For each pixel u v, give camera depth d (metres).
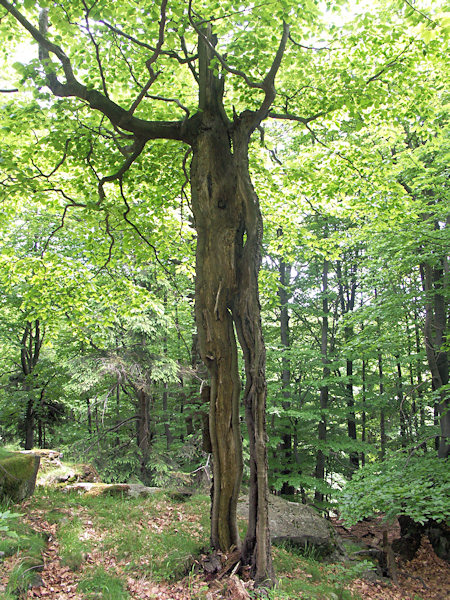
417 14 5.14
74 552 5.23
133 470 12.94
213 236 5.95
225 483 5.73
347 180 8.87
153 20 5.38
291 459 15.64
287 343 17.42
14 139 7.29
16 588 4.30
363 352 12.02
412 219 9.94
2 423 18.19
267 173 8.88
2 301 15.77
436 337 11.78
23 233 14.61
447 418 10.83
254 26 6.12
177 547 5.83
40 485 8.09
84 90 6.21
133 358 13.18
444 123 10.73
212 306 5.84
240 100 7.22
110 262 9.88
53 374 17.64
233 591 4.75
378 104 7.16
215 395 5.82
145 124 6.36
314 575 6.50
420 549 9.90
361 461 19.06
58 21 5.62
